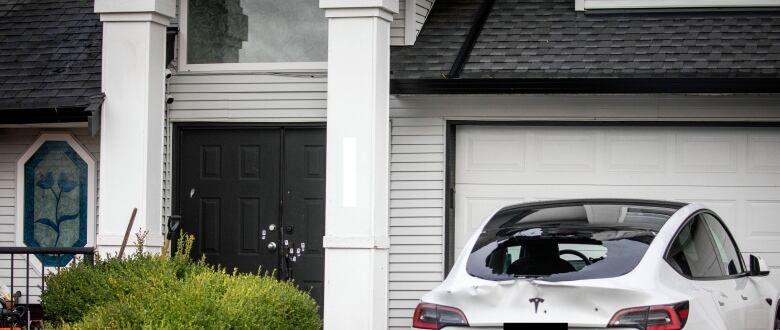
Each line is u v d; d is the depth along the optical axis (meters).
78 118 16.66
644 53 16.02
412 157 16.75
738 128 16.36
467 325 9.10
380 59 14.97
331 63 14.85
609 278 9.03
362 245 14.63
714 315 9.23
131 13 15.70
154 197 15.84
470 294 9.10
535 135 16.72
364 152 14.74
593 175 16.58
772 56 15.70
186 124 17.67
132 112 15.69
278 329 11.25
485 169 16.81
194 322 10.10
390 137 16.81
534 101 16.56
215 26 17.77
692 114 16.27
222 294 11.41
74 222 17.78
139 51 15.73
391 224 16.75
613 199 10.71
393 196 16.77
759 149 16.33
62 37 17.98
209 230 17.59
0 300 16.03
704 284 9.66
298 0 17.62
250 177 17.55
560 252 9.50
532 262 9.49
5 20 18.56
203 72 17.64
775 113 16.12
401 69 16.19
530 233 9.71
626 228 9.67
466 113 16.66
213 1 17.78
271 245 17.41
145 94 15.69
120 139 15.68
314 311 12.27
